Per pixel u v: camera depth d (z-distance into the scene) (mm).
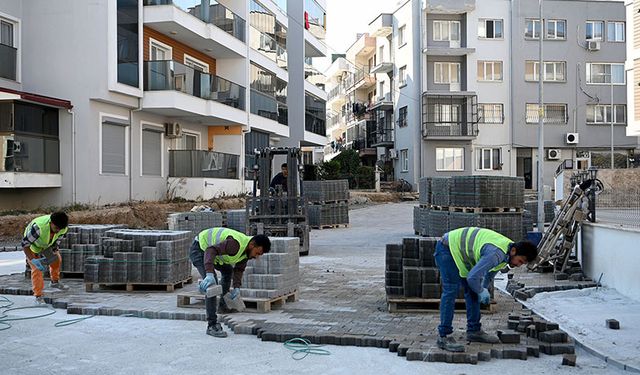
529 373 6344
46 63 21422
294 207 16844
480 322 7676
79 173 21125
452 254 6992
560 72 42812
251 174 19141
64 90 21297
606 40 42906
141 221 21516
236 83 29938
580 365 6625
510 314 8531
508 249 6844
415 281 9039
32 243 9992
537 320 7770
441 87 43312
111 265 10789
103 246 11117
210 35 26156
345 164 47156
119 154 22828
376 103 51562
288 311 9211
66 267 12336
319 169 40469
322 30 45656
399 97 46312
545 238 12531
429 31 43312
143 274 10789
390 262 9172
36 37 21500
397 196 39906
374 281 12148
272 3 35000
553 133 42531
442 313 7043
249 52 30875
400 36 46062
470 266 6969
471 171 42969
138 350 7305
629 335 7680
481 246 6844
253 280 9367
